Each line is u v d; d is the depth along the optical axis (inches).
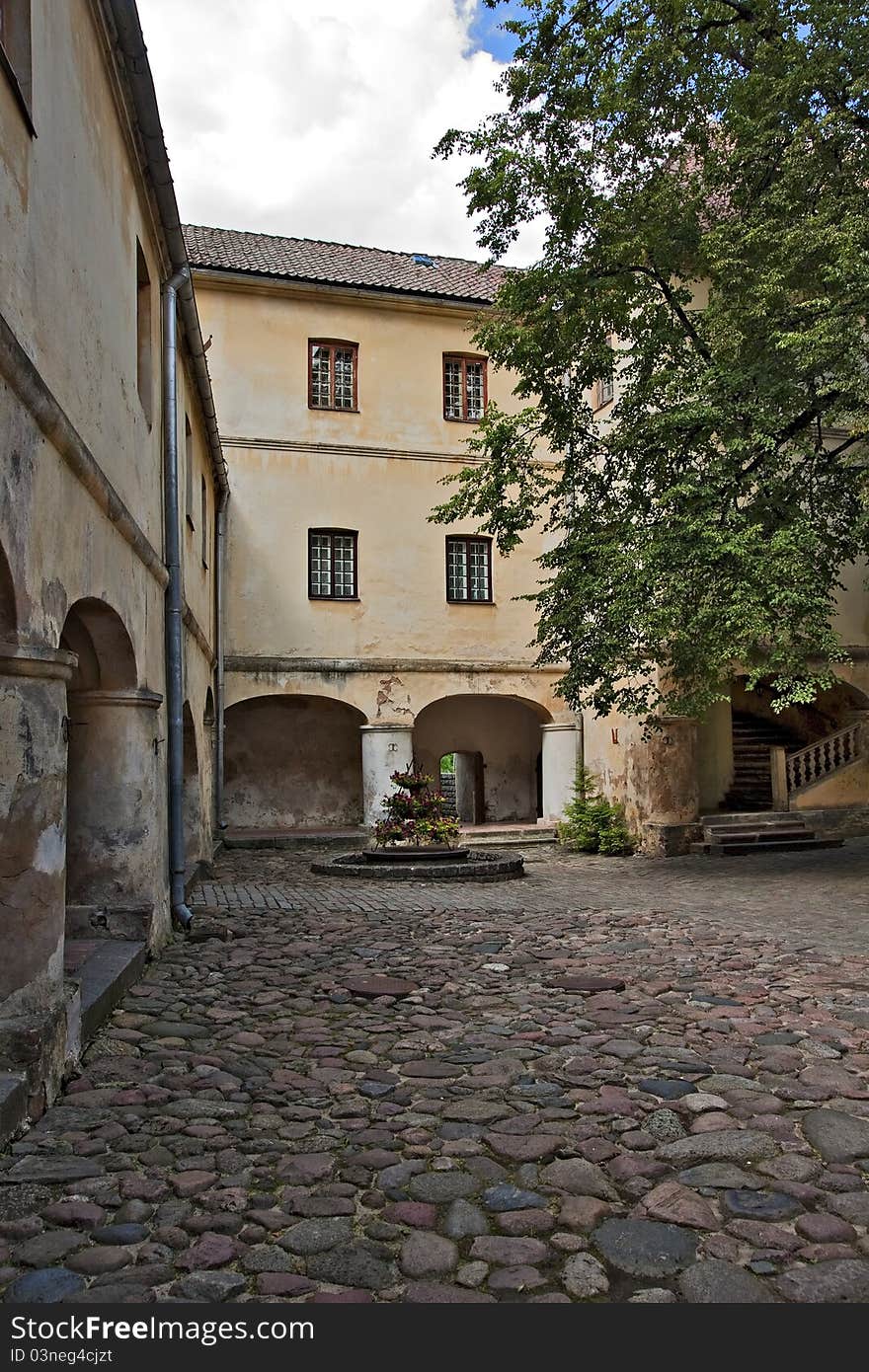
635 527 533.6
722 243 512.1
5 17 189.0
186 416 477.1
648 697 714.2
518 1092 188.5
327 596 779.4
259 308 776.3
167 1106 181.0
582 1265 121.9
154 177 337.1
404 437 804.6
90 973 260.2
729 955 326.0
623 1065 205.0
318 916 424.2
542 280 566.9
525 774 933.2
